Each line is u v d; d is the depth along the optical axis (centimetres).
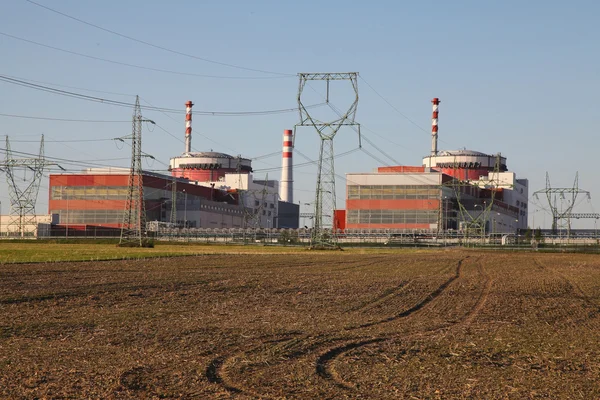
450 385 1867
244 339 2441
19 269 5450
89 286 4169
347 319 3017
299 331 2633
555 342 2536
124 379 1845
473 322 3014
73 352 2180
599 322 3091
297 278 5053
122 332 2542
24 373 1902
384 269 6247
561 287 4678
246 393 1745
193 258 7550
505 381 1927
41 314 3000
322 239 11269
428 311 3375
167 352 2191
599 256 9650
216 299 3669
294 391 1770
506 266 7006
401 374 1977
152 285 4291
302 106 10731
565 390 1848
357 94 10544
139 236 11500
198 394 1727
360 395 1747
